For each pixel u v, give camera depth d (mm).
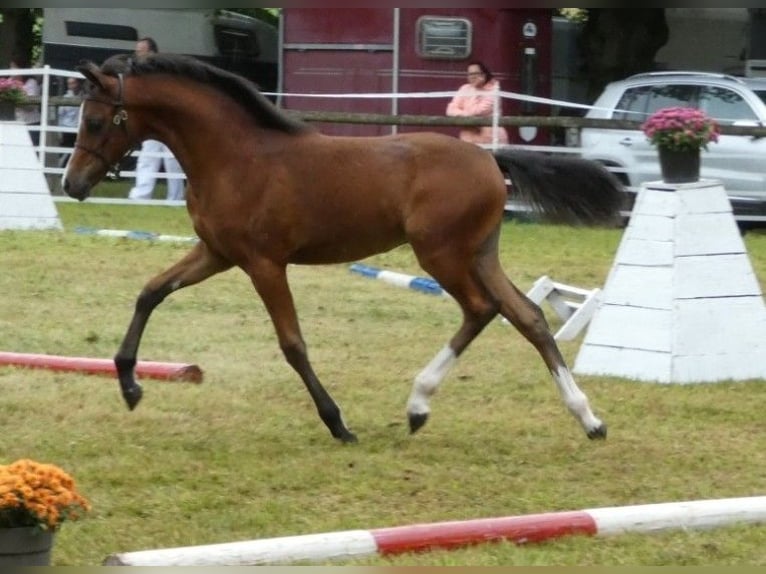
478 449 9992
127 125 9992
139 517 8344
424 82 24984
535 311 10203
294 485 9016
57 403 10930
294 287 16844
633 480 9289
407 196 9992
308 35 25516
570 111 28250
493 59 24812
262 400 11375
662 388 11883
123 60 10047
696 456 9859
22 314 14703
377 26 24984
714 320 12164
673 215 12109
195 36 28188
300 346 10039
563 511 8320
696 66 29172
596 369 12391
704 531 8016
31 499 6699
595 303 14133
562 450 9992
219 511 8484
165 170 26500
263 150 9906
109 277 16891
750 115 22984
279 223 9867
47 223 20922
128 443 9930
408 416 10289
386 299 16234
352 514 8477
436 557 7445
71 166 10070
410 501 8773
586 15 29047
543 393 11766
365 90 25234
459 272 10047
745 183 22531
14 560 6750
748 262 12305
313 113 22453
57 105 24156
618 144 23109
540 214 10570
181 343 13555
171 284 10312
